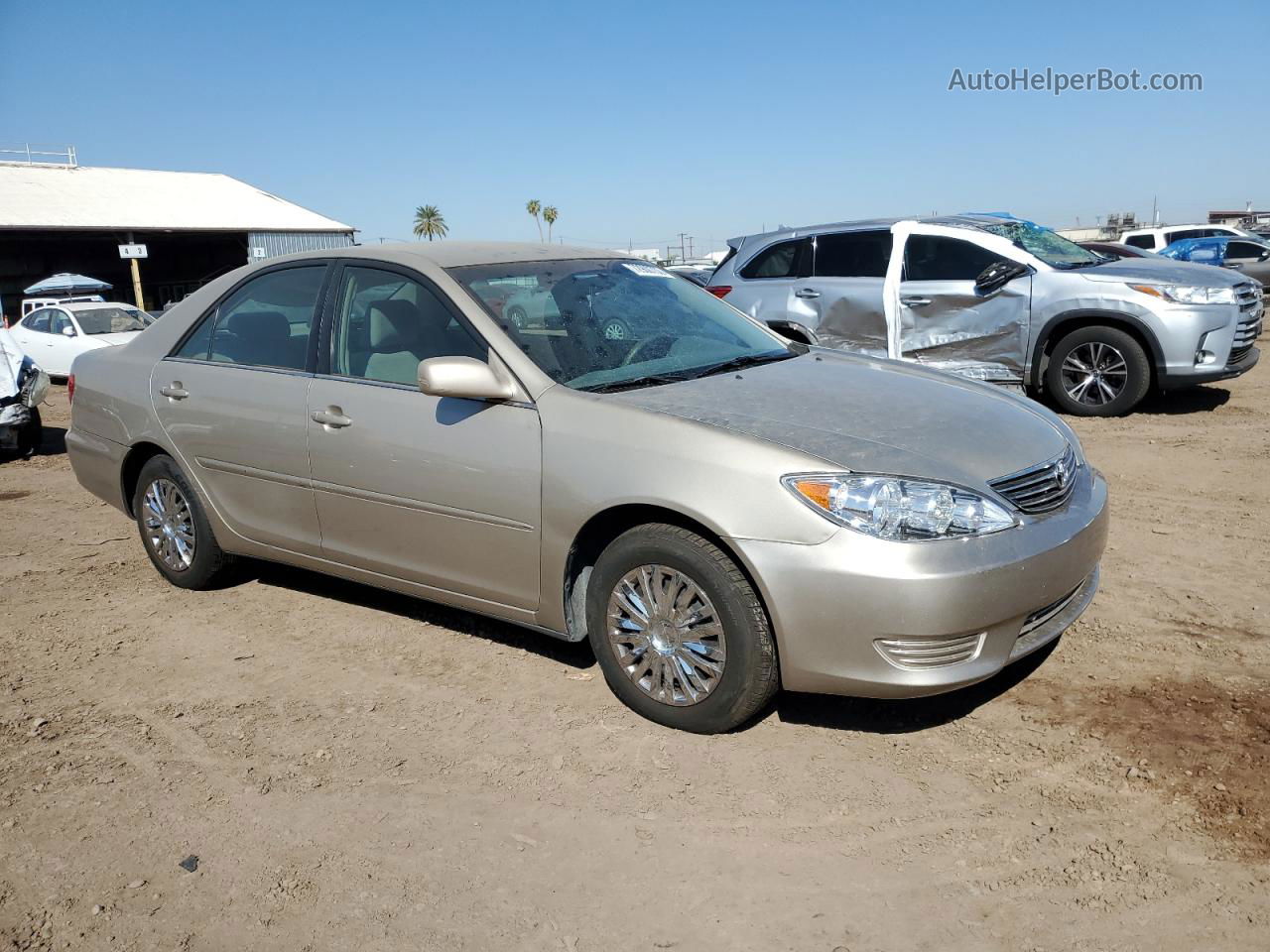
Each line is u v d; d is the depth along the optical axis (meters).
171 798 3.34
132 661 4.48
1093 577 3.87
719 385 3.93
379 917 2.72
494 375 3.80
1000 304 9.01
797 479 3.24
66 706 4.05
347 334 4.41
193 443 4.94
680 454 3.41
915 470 3.26
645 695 3.65
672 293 4.84
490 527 3.88
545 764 3.45
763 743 3.52
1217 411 8.91
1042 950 2.48
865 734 3.56
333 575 4.64
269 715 3.90
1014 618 3.29
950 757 3.38
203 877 2.92
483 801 3.24
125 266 46.34
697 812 3.13
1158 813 3.00
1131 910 2.61
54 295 30.56
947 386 4.21
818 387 3.98
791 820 3.06
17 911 2.80
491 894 2.79
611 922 2.66
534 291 4.29
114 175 48.81
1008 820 3.01
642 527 3.53
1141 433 8.11
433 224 89.06
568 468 3.63
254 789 3.37
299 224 48.41
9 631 4.90
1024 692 3.78
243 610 5.05
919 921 2.61
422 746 3.61
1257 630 4.20
